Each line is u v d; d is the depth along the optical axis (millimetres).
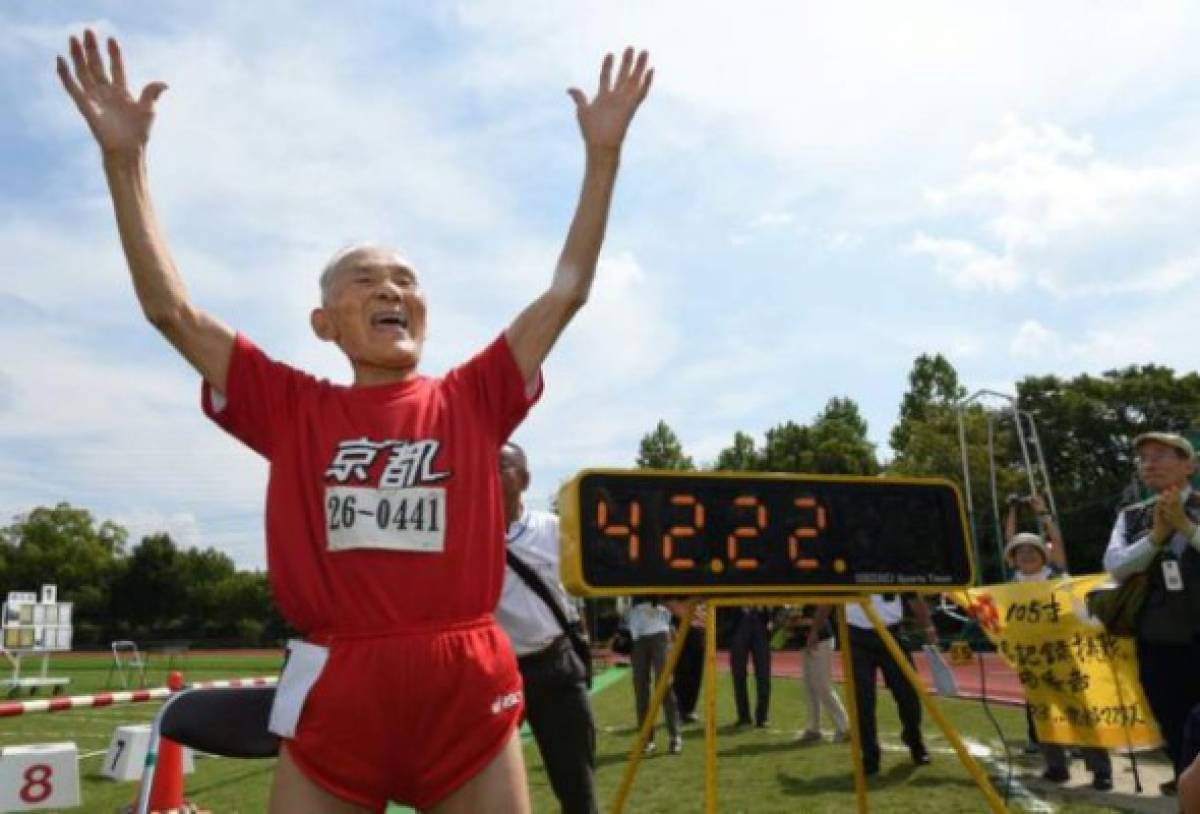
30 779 5852
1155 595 4906
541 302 2367
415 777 2006
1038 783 6691
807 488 4141
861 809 4488
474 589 2045
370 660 1915
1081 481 51219
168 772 6168
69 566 71875
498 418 2285
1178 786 2250
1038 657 6715
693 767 7688
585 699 3871
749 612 10930
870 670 7184
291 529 2031
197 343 2145
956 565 4316
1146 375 52188
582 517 3727
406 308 2295
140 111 2193
